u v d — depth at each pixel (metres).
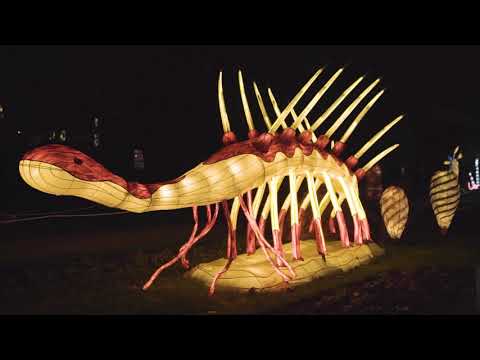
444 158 21.20
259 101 8.70
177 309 6.27
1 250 10.71
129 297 6.91
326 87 8.38
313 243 9.38
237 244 11.38
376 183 15.39
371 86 9.32
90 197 5.70
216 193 6.84
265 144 7.46
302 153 8.12
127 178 20.62
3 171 18.38
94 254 10.31
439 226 12.45
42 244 11.50
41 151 5.28
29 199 18.59
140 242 11.84
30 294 7.13
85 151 19.88
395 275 8.24
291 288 7.19
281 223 9.25
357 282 7.78
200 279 7.64
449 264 9.02
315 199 8.49
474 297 6.84
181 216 17.11
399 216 11.36
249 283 7.12
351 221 12.73
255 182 7.24
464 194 21.39
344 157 20.12
